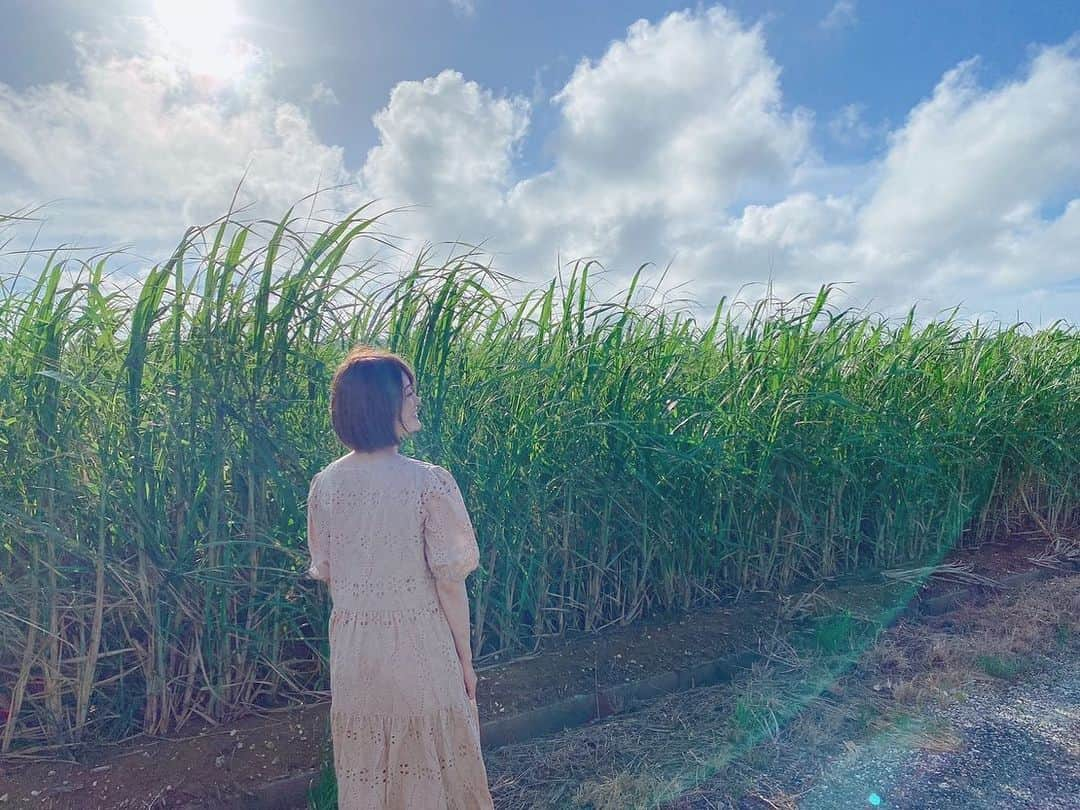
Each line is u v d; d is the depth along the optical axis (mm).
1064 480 6410
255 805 2744
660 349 4586
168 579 3051
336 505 2125
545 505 3938
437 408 3523
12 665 3004
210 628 3150
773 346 4980
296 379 3258
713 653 4004
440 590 2096
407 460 2150
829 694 3703
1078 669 4027
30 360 2918
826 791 2904
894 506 5449
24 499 2945
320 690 3389
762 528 4828
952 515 5805
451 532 2076
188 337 3096
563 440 3957
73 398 2963
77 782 2732
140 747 2973
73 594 3053
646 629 4223
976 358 6059
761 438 4609
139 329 2959
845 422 4984
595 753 3172
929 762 3104
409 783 2068
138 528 2990
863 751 3191
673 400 4281
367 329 3516
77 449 2951
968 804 2818
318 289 3184
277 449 3133
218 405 3045
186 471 3113
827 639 4215
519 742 3301
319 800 2719
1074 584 5234
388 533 2064
